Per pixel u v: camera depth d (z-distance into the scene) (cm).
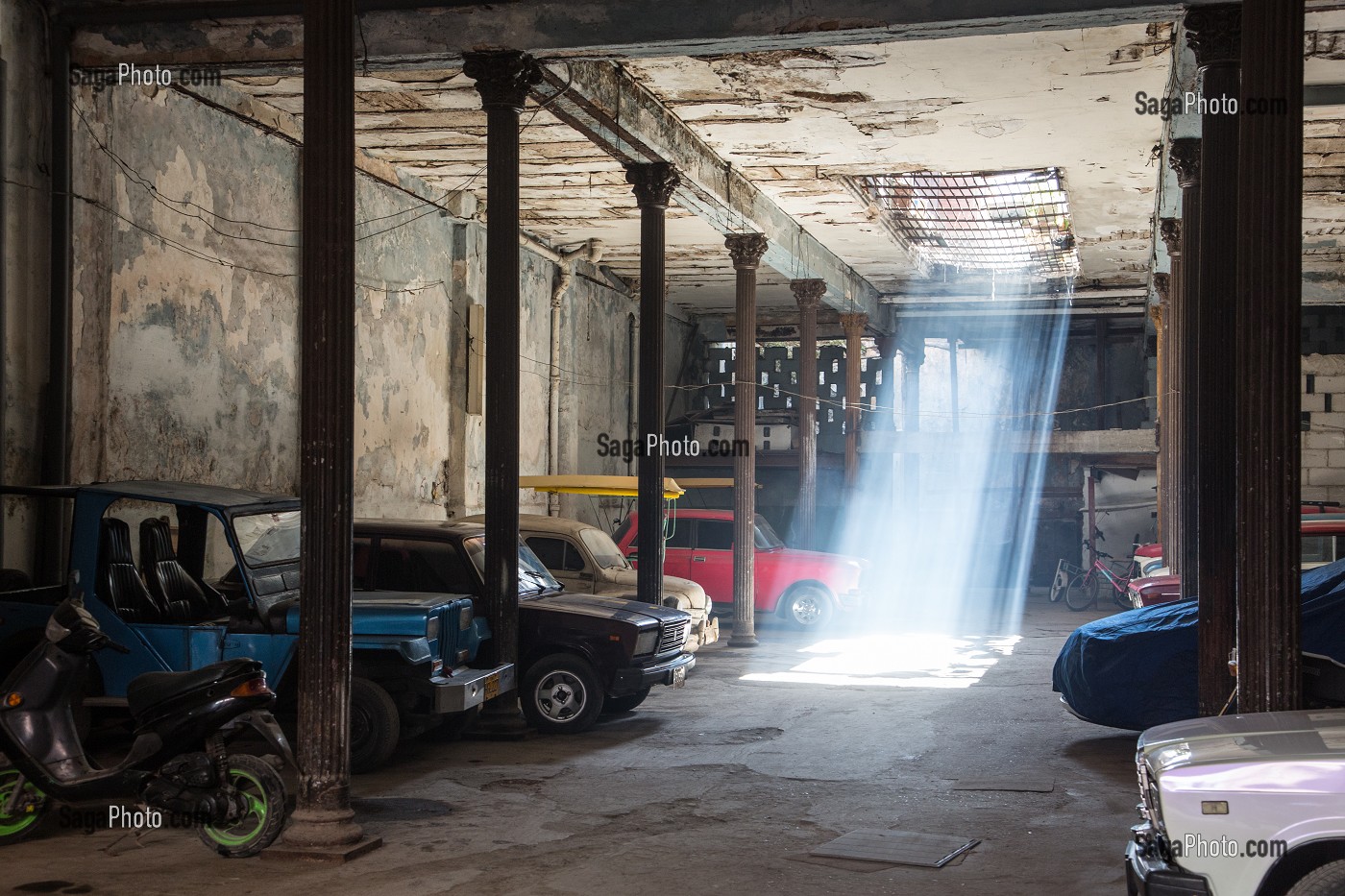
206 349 1353
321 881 585
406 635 854
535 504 2159
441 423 1856
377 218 1670
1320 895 403
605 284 2505
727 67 1271
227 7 1132
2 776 651
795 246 2022
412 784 815
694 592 1438
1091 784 812
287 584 900
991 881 586
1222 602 885
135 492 858
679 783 819
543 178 1753
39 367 1113
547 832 685
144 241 1252
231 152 1392
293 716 964
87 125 1170
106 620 834
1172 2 975
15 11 1095
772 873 600
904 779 830
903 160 1623
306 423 647
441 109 1428
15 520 1082
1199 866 417
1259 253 635
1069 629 1972
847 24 1045
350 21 664
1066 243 2170
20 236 1096
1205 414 928
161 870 603
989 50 1205
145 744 624
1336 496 2462
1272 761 419
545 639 1028
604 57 1122
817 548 2977
